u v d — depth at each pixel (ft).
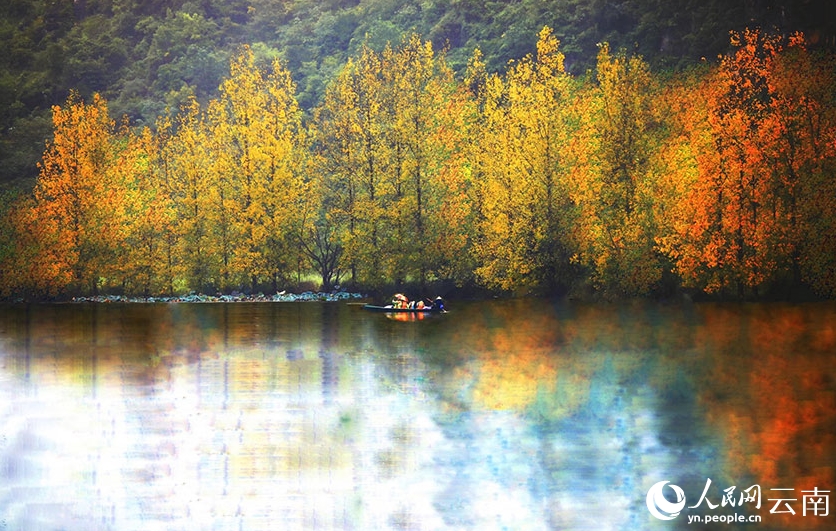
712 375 95.35
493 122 215.51
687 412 78.64
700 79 220.43
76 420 79.25
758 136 189.06
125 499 59.47
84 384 94.94
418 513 55.98
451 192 211.61
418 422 76.28
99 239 229.04
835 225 182.39
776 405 80.84
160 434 74.23
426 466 64.44
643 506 56.65
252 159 228.02
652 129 212.02
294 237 226.79
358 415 79.25
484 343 123.44
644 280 189.88
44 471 65.05
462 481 61.36
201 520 55.62
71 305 210.38
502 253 199.93
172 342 128.67
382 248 212.64
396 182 214.90
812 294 187.11
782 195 188.85
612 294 194.59
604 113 203.00
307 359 110.01
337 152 228.02
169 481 62.59
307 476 62.90
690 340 123.03
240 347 121.80
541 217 198.59
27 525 55.21
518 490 59.16
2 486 62.03
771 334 129.18
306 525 54.54
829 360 104.12
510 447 68.44
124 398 87.92
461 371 99.66
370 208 211.61
